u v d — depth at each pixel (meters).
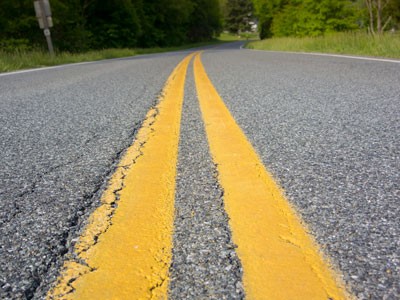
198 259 0.76
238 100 2.87
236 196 1.07
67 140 1.87
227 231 0.86
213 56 12.36
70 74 6.60
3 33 18.14
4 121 2.40
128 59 13.73
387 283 0.66
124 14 29.34
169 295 0.65
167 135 1.88
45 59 11.93
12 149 1.72
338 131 1.79
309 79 4.04
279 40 19.30
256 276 0.69
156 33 37.31
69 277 0.71
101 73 6.57
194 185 1.17
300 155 1.44
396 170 1.23
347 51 9.97
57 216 1.00
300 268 0.71
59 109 2.81
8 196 1.16
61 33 20.86
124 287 0.68
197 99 3.07
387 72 4.50
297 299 0.62
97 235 0.88
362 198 1.02
